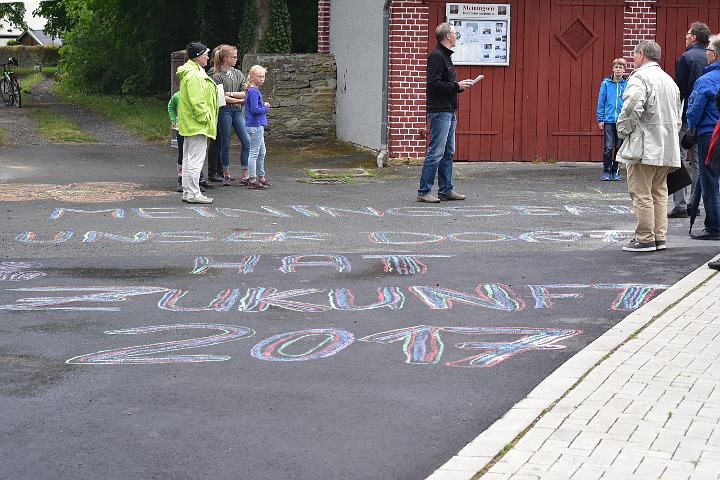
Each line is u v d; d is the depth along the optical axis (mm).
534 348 5863
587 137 16922
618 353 5523
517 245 9453
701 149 9430
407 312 6797
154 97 32438
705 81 9297
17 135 20609
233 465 4059
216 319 6594
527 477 3773
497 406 4801
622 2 16672
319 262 8609
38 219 10781
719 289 7230
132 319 6586
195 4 31312
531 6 16531
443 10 16328
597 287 7559
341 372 5379
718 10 16812
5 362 5566
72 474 3967
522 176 15242
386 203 12281
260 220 10898
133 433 4426
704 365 5266
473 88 16609
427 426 4520
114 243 9461
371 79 18484
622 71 14500
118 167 16125
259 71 13312
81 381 5211
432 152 12242
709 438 4172
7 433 4426
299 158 17969
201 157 12078
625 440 4148
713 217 9562
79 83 35375
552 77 16734
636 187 8961
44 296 7258
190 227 10398
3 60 71688
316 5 27000
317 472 3986
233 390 5055
